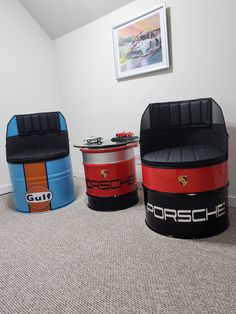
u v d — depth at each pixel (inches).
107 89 107.0
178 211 60.1
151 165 61.9
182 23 77.1
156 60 85.3
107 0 93.7
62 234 69.5
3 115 115.0
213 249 55.6
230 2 66.5
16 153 92.9
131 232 66.8
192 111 68.4
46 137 99.9
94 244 62.7
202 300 42.1
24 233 72.2
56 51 127.5
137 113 97.8
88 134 121.7
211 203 59.3
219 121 64.7
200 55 75.2
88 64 112.4
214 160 57.7
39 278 51.9
